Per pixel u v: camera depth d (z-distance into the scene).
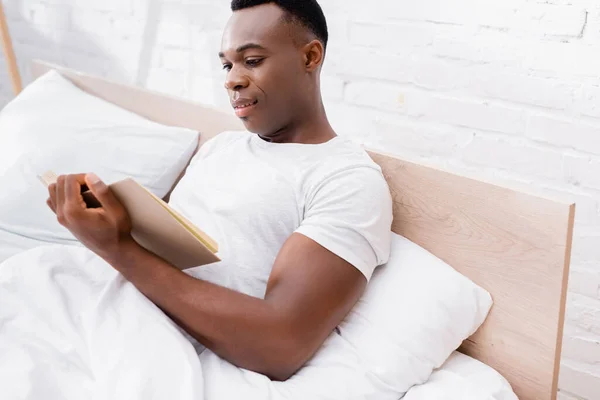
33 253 1.00
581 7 1.20
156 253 0.96
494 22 1.31
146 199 0.82
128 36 1.98
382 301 1.02
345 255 0.94
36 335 0.90
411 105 1.48
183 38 1.84
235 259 1.01
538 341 0.99
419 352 0.97
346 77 1.57
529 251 0.98
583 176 1.27
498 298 1.03
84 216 0.87
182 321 0.90
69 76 1.72
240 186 1.06
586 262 1.31
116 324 0.90
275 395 0.87
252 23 1.01
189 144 1.44
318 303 0.91
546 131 1.30
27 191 1.38
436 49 1.40
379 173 1.06
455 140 1.43
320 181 1.01
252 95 1.03
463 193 1.04
